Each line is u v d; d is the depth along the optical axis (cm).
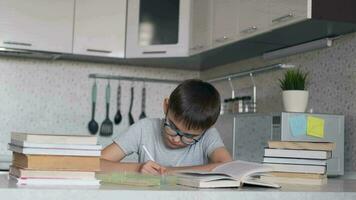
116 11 324
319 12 206
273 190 130
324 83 249
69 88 346
